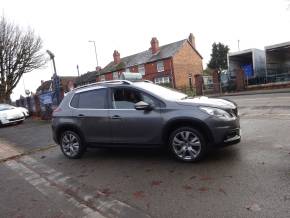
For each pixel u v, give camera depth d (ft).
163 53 160.45
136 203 14.52
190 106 18.94
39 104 67.51
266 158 18.43
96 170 20.52
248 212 12.33
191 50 164.04
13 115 56.70
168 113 19.38
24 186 19.15
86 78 207.72
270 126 27.81
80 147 23.71
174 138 19.43
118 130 21.33
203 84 104.94
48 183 19.17
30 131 44.16
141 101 20.49
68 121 23.77
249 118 34.45
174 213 13.07
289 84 85.40
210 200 13.80
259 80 93.20
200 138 18.67
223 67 207.10
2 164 26.12
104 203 15.01
